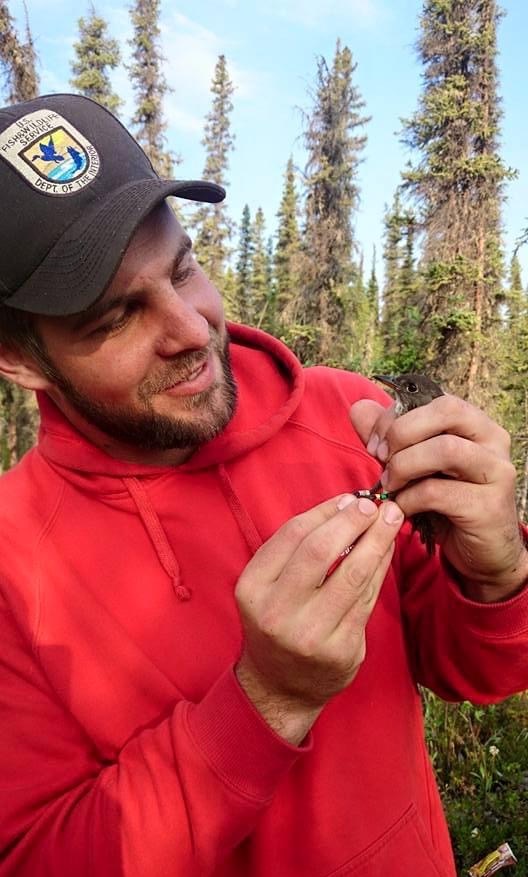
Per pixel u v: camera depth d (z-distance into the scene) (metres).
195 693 0.56
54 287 0.51
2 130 0.53
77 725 0.57
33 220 0.51
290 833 0.57
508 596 0.57
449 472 0.52
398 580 0.72
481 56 5.12
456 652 0.63
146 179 0.54
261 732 0.47
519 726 2.08
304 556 0.45
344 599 0.45
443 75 5.30
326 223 7.05
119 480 0.60
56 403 0.60
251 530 0.61
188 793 0.48
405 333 5.40
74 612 0.57
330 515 0.49
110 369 0.53
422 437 0.52
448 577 0.60
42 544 0.60
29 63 4.04
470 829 1.69
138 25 7.44
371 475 0.70
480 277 5.06
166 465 0.61
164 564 0.58
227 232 9.41
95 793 0.51
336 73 6.96
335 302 7.05
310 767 0.58
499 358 5.39
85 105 0.56
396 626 0.66
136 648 0.56
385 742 0.61
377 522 0.47
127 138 0.58
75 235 0.50
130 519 0.60
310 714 0.49
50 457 0.62
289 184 11.19
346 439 0.72
